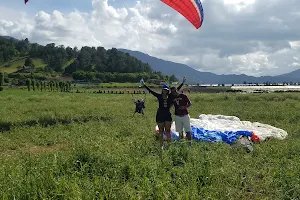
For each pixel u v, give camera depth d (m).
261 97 34.84
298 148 10.70
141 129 14.64
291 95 35.34
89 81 163.12
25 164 8.08
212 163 8.39
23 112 22.27
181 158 8.59
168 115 10.97
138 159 8.17
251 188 7.19
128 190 6.39
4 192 6.11
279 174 7.74
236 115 20.72
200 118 17.09
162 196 6.21
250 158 9.61
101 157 8.09
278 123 17.36
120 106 27.62
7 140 12.89
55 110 23.20
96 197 6.12
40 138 13.22
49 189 6.25
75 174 7.12
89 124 16.41
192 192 6.39
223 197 6.48
